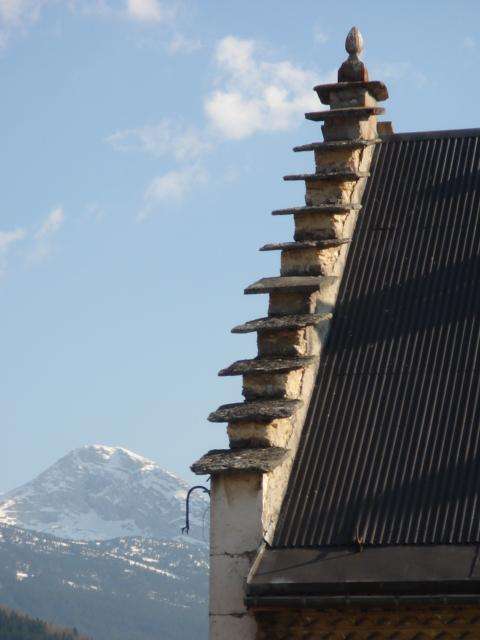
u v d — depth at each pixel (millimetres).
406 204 78562
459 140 81312
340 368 71312
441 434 66812
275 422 67312
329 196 77875
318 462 67625
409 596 60375
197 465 65312
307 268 74812
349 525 64438
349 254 76812
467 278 73688
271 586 62188
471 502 63625
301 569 62844
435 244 75938
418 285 74125
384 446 67188
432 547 62438
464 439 66312
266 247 75188
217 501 65188
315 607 61688
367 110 80438
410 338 71562
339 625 62312
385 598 60656
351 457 67312
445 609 60719
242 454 66000
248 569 64125
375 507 64750
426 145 81625
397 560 62062
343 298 74688
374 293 74438
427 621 61062
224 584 64375
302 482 67000
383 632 61656
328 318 73188
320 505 65688
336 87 82312
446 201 78062
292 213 76688
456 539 62469
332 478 66750
